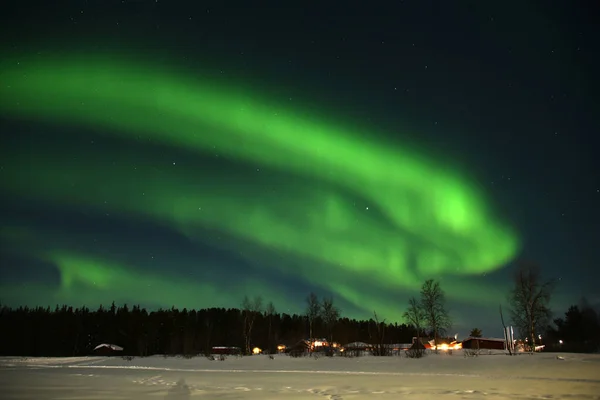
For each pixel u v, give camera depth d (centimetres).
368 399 1712
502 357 3966
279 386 2242
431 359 4100
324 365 3991
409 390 1975
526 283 5934
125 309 11644
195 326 10581
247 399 1758
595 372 2616
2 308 10406
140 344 9256
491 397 1706
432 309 6562
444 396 1758
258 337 9688
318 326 8762
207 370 3700
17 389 2127
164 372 3438
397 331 9200
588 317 7419
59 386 2275
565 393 1791
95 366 4419
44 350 9794
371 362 4144
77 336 10156
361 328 8856
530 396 1717
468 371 2970
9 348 9638
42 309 11081
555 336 7550
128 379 2727
